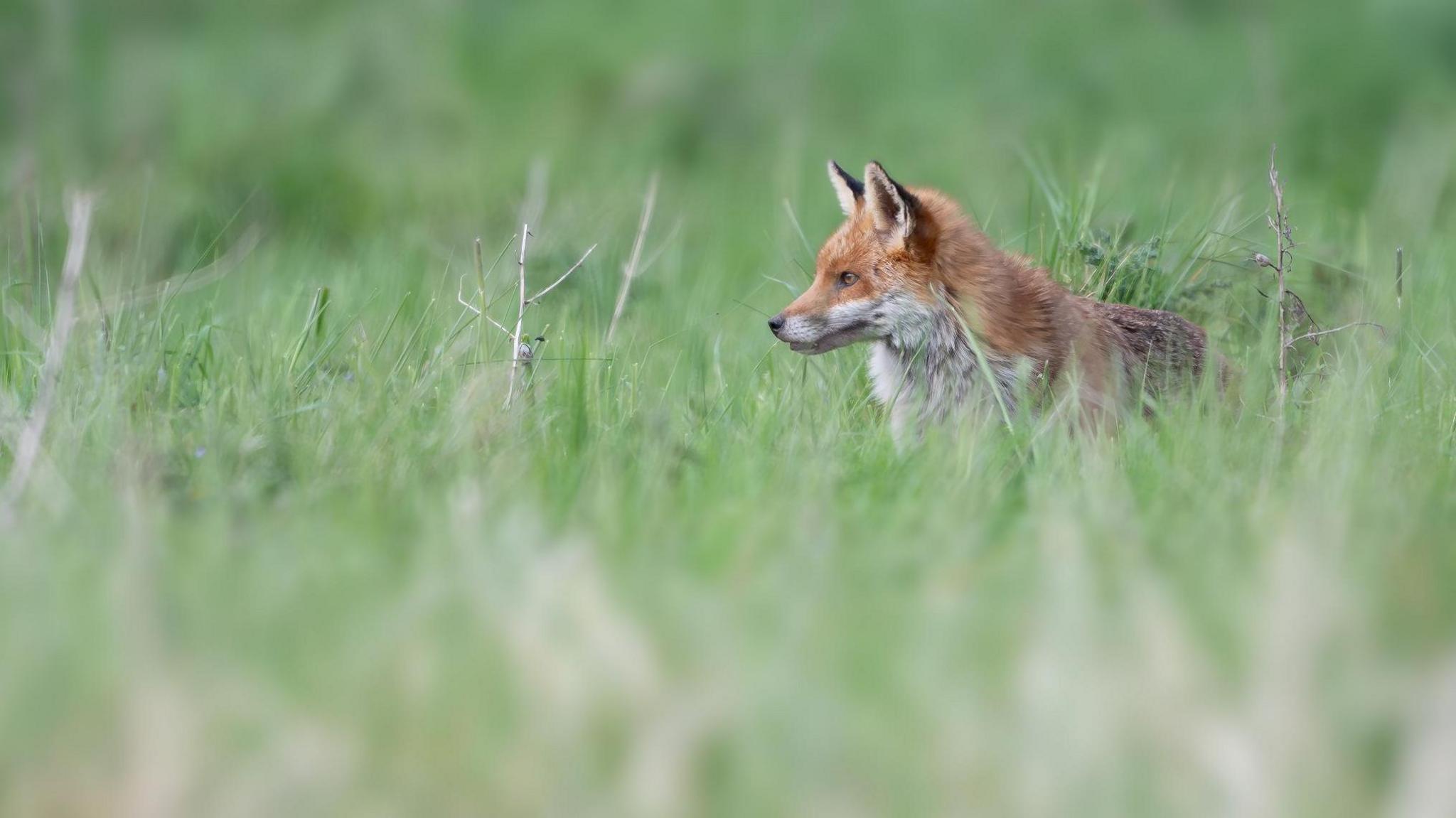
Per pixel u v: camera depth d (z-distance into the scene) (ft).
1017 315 38.81
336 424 32.99
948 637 21.71
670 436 32.37
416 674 20.35
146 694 19.49
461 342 38.50
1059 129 94.68
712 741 19.06
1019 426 35.12
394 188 80.84
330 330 42.86
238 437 31.71
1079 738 18.85
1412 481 31.12
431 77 102.42
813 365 43.21
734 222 72.84
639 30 115.65
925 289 39.37
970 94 107.34
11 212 57.21
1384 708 19.90
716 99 105.09
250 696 19.90
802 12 116.88
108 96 93.91
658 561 24.77
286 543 25.61
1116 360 39.27
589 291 49.60
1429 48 100.42
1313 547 23.91
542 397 35.65
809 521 26.58
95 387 33.91
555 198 71.72
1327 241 53.47
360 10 110.63
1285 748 18.98
